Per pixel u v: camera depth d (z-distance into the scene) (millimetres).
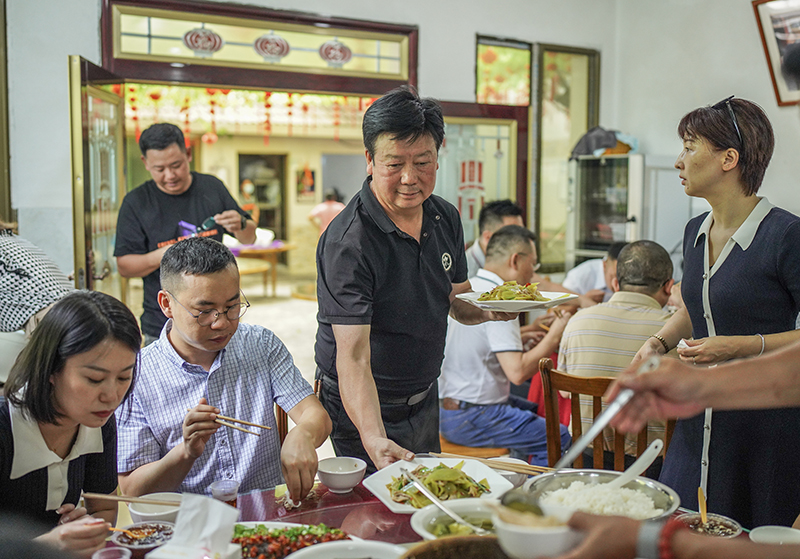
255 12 3918
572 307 3373
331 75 4207
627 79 4961
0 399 1291
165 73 3803
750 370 979
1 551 1023
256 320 7727
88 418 1217
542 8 4770
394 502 1271
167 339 1702
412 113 1583
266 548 1108
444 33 4477
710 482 1698
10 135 3533
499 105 4676
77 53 3617
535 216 4891
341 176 13688
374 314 1819
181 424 1670
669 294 2400
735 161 1640
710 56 4289
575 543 833
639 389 965
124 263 3109
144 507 1268
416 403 1956
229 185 11422
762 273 1642
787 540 1124
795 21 3705
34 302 2062
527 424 2758
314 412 1668
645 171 4266
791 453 1625
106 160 3475
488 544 972
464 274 2119
